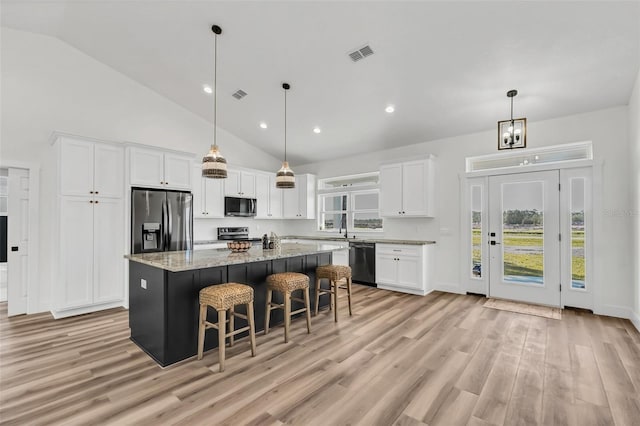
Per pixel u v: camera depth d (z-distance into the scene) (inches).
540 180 164.1
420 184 192.7
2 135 144.1
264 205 251.8
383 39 123.6
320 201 269.6
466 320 138.3
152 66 170.4
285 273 125.0
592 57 115.0
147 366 95.0
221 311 92.8
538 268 164.6
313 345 110.9
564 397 78.2
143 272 108.6
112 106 177.9
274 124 214.4
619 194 141.7
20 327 129.6
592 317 141.5
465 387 83.0
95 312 150.6
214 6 120.5
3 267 185.2
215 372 91.2
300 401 76.7
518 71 128.2
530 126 164.7
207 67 161.5
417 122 181.6
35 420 68.9
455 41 117.7
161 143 198.2
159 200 165.9
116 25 142.6
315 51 137.0
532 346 109.3
